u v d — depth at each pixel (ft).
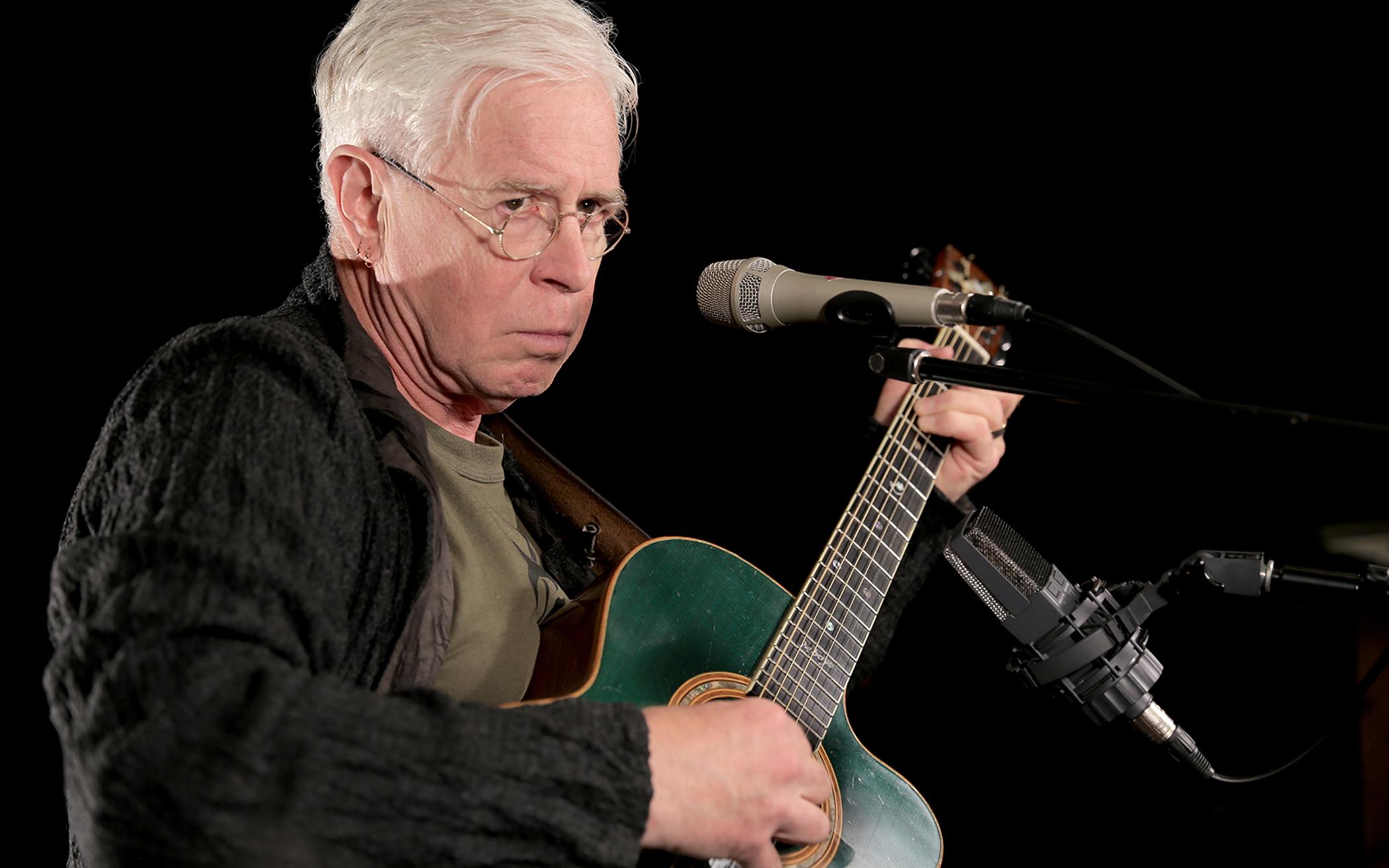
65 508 11.77
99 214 12.04
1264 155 15.90
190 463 5.42
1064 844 14.99
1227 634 15.30
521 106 6.94
